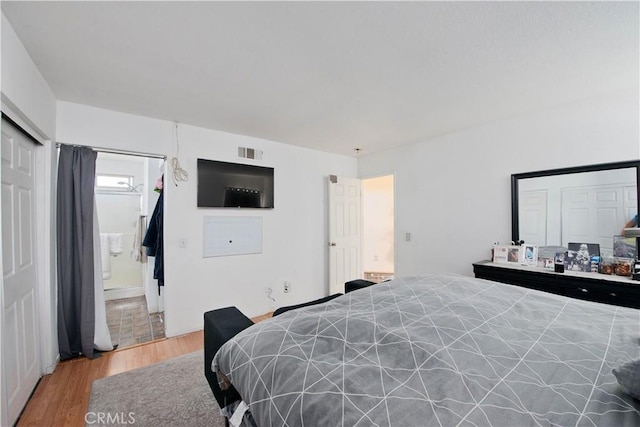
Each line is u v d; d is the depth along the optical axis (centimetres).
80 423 165
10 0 127
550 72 198
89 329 241
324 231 421
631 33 155
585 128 242
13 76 149
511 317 128
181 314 294
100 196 445
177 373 218
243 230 339
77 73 193
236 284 333
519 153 280
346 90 223
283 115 275
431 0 131
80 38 157
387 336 110
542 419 71
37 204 207
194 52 172
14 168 172
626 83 214
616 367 89
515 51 172
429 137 350
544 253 262
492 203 300
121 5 132
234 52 172
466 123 301
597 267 228
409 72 197
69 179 236
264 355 108
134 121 269
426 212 359
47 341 214
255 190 346
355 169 458
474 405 76
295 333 119
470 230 318
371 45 166
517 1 132
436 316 125
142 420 167
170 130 289
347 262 431
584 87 220
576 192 247
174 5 133
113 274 447
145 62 182
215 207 315
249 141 344
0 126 147
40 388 197
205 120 287
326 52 173
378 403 79
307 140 362
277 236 370
